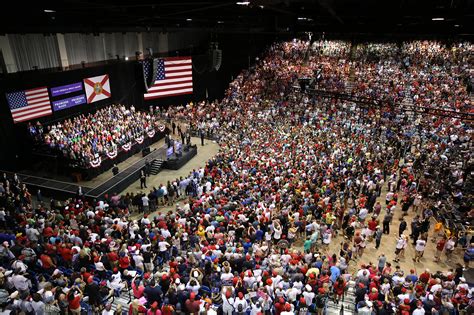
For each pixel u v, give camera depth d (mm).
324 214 17875
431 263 16906
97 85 32625
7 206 18953
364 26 18391
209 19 16656
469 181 22250
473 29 15820
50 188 23578
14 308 10273
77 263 12922
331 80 42656
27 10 10766
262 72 47250
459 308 12469
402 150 27766
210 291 12109
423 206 21016
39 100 27141
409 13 11766
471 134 28031
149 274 11617
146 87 33156
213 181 23875
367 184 21234
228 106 40750
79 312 10328
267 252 15945
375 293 11797
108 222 16453
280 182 22031
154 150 31984
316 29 19922
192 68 43125
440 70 40500
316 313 11812
